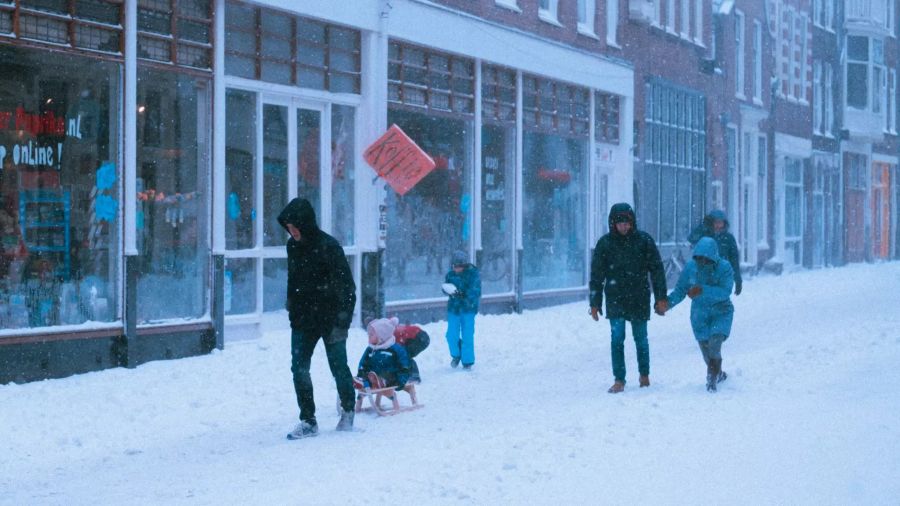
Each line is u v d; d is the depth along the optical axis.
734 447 9.12
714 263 12.52
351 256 19.05
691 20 34.81
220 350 15.61
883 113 52.03
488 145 22.80
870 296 27.75
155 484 8.23
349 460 8.95
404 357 11.58
